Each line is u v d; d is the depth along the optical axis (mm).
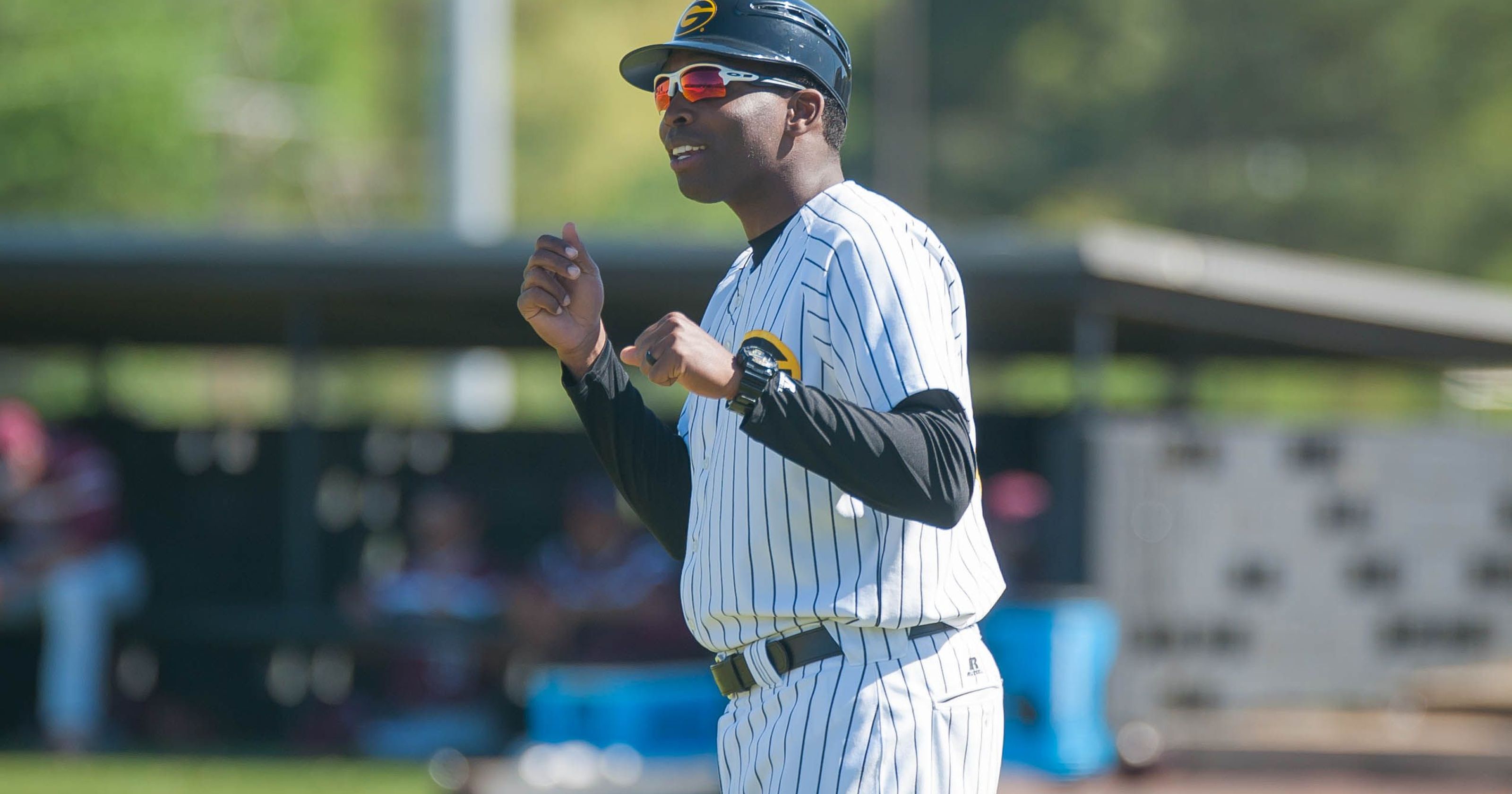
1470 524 32219
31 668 39844
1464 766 28797
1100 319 32219
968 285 31609
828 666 10016
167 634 35281
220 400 89125
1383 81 144875
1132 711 30344
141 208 92750
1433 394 97812
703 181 10453
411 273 34750
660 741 28594
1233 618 31172
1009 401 68250
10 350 47812
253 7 102688
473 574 37188
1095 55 148500
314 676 40656
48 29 89750
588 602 34875
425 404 75375
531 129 132500
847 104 10820
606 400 11133
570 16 134000
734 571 10211
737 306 10648
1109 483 30484
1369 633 31781
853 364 9836
